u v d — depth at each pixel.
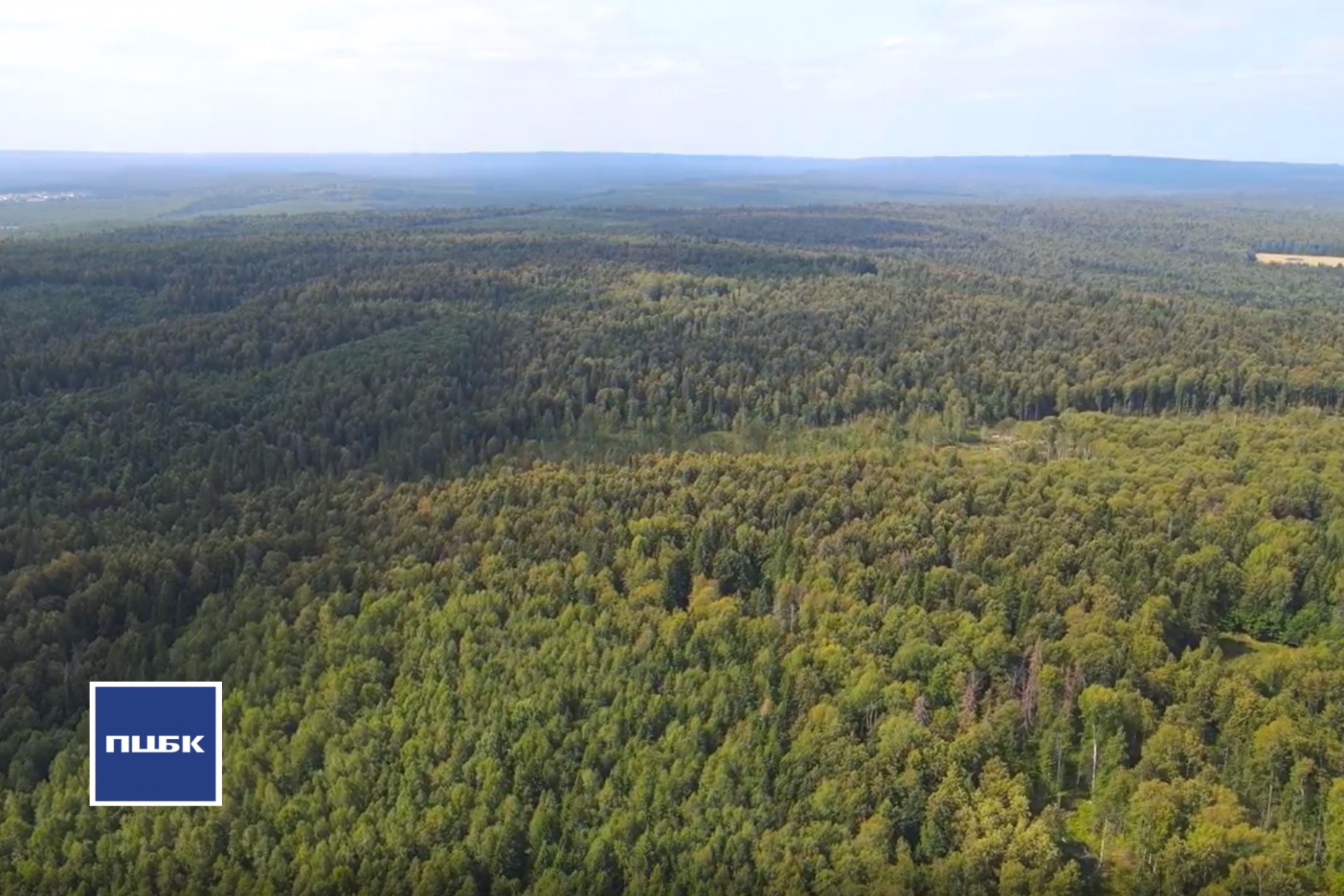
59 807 69.62
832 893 63.75
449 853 66.69
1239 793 70.75
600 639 82.44
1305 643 90.62
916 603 88.06
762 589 91.06
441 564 93.19
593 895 64.56
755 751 72.50
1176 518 102.81
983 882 64.19
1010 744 74.38
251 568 94.50
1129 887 65.00
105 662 83.56
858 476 111.56
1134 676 79.81
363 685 79.31
